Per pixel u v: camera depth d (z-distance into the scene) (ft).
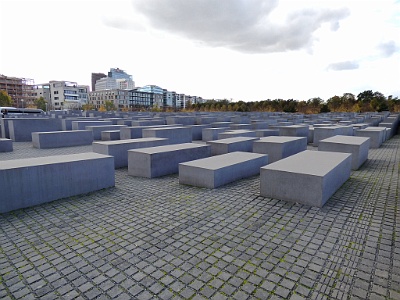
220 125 67.97
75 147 47.47
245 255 12.59
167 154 28.50
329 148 31.48
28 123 56.90
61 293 10.16
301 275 11.03
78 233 15.07
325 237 14.20
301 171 19.17
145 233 14.98
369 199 19.90
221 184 23.63
